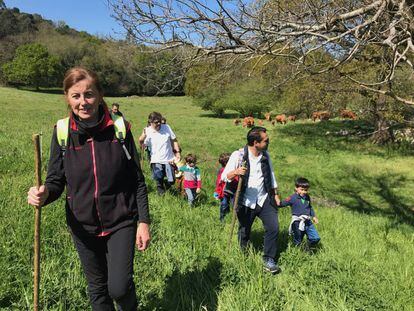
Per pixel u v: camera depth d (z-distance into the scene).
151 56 6.45
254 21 6.30
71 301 3.62
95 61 70.31
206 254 4.91
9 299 3.62
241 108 42.44
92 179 2.85
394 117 18.02
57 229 5.20
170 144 8.23
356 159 19.06
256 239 5.96
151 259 4.59
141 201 3.00
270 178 5.10
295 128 29.34
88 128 2.81
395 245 6.84
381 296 4.41
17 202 6.01
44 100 51.34
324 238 6.54
